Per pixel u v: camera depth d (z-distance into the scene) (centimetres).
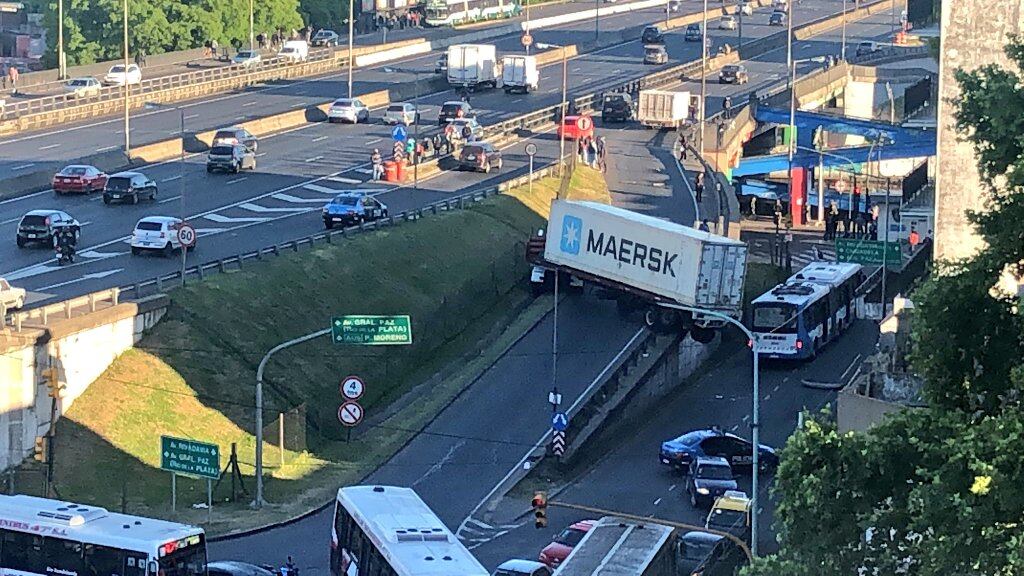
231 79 15188
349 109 13650
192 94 14650
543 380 8219
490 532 6531
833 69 16288
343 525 5331
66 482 6488
